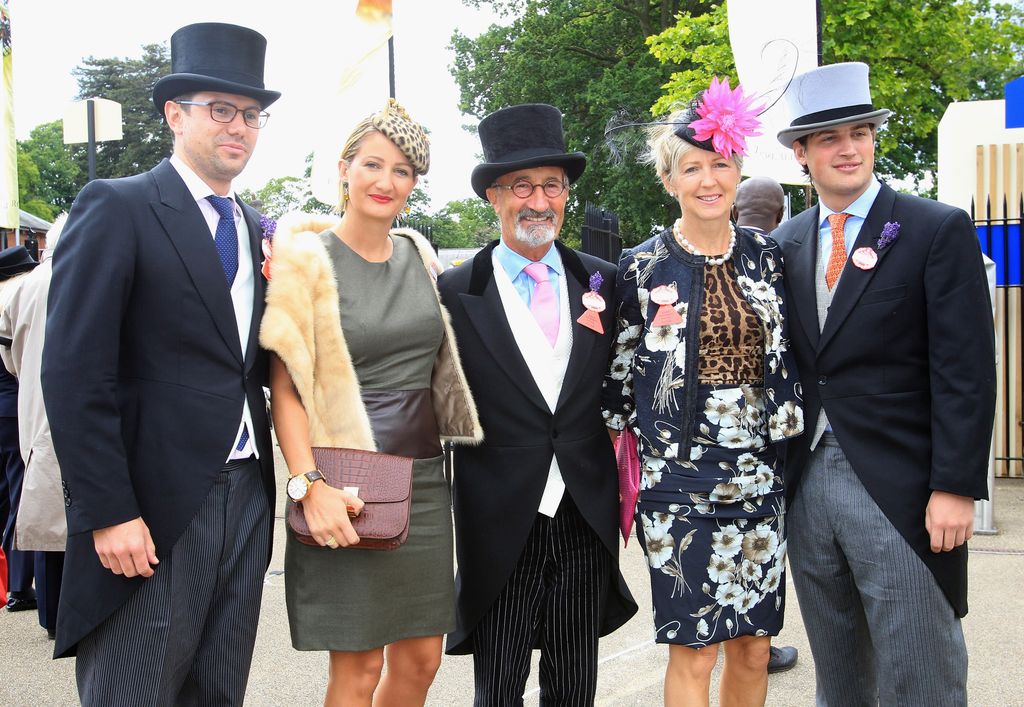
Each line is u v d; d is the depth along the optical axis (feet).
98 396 7.16
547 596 9.41
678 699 8.96
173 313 7.63
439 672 12.94
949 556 8.37
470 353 9.31
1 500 17.40
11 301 13.76
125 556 7.22
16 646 14.12
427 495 8.95
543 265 9.50
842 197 8.96
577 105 70.44
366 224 8.85
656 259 9.27
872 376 8.55
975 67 76.23
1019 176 23.70
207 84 7.95
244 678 8.13
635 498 9.61
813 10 17.49
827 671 9.31
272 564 18.16
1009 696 11.14
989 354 8.16
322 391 8.51
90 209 7.46
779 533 9.09
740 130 8.66
